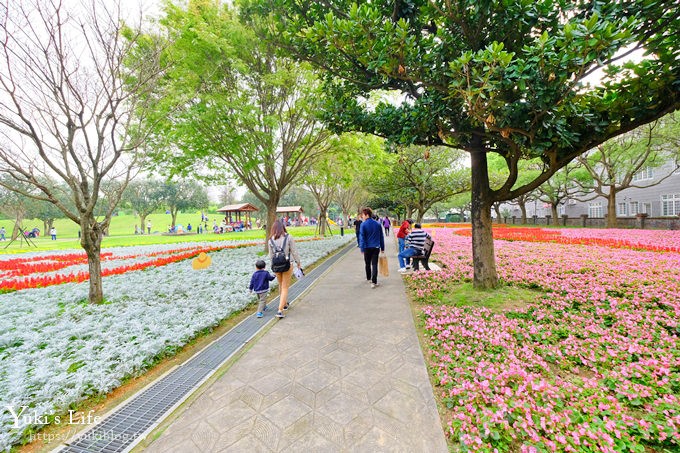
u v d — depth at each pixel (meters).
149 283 6.44
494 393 2.51
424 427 2.15
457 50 3.86
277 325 4.25
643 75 3.41
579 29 2.49
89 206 4.93
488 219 5.20
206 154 8.66
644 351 2.95
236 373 2.95
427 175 13.91
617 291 4.64
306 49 5.04
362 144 10.85
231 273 7.42
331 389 2.64
